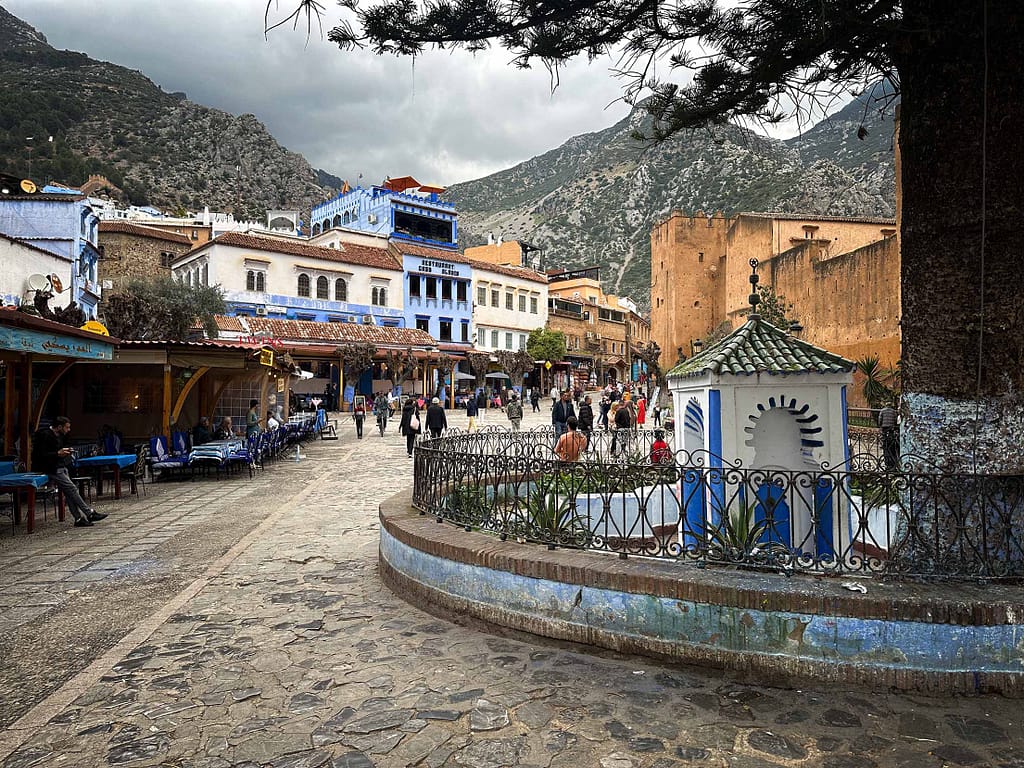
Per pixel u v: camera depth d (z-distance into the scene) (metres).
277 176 148.00
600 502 7.68
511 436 10.04
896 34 4.59
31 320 8.28
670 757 3.21
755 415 6.07
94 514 9.34
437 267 48.53
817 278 31.48
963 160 4.62
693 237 53.34
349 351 35.62
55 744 3.40
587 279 67.94
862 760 3.16
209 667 4.38
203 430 15.26
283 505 10.80
